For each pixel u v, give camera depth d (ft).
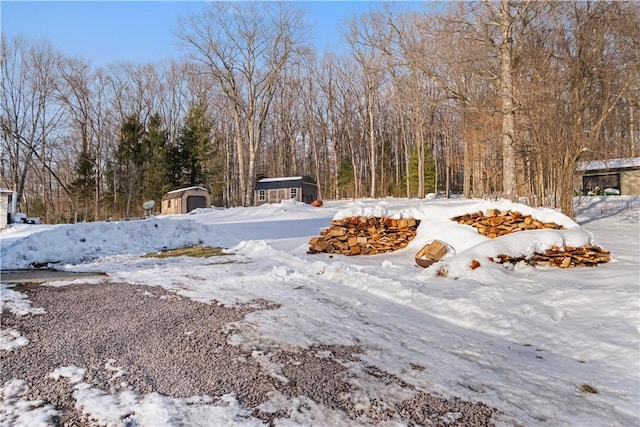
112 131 122.21
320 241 30.25
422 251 23.94
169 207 89.92
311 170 141.18
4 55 101.24
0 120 100.12
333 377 10.03
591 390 9.32
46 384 9.52
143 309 16.03
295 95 134.92
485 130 52.54
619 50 43.96
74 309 15.97
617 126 68.80
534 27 45.27
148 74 130.93
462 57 46.57
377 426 7.82
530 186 44.39
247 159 130.41
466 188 78.59
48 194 113.29
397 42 73.46
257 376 10.05
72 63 110.93
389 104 123.54
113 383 9.61
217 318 14.84
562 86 40.52
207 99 123.65
